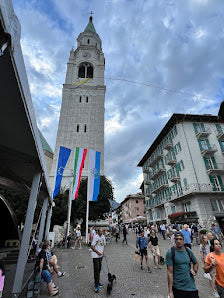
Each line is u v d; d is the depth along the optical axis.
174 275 2.81
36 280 4.42
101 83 44.94
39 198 9.40
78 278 6.04
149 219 37.12
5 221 14.09
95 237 5.40
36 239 10.84
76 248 13.29
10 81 2.35
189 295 2.63
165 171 29.67
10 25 1.80
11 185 8.10
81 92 42.50
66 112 39.56
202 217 19.94
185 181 23.28
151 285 5.25
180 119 25.86
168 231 18.72
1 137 3.97
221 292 3.13
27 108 2.94
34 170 5.14
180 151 24.98
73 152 35.00
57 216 22.33
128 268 7.35
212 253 3.36
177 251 2.93
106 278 6.12
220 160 24.00
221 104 20.62
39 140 4.35
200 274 6.48
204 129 25.58
